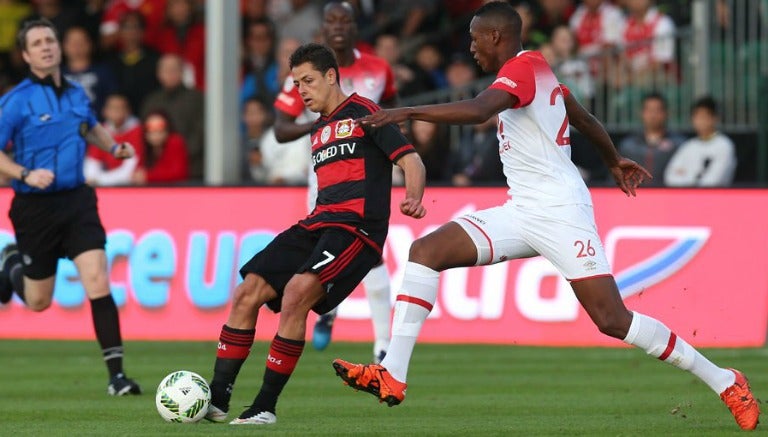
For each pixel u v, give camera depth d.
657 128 46.97
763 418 23.38
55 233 28.58
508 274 41.03
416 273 21.47
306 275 21.20
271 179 49.34
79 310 43.69
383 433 21.30
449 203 41.56
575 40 54.72
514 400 27.55
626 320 21.11
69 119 28.36
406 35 62.31
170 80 52.03
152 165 50.19
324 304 21.58
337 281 21.39
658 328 21.20
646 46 51.75
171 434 20.73
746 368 34.22
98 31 61.94
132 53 59.16
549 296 40.59
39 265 28.94
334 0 33.56
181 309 43.22
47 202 28.33
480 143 48.53
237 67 46.03
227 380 22.11
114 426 22.64
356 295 41.97
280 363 21.50
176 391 21.92
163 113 49.84
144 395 28.44
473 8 62.00
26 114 28.02
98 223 28.80
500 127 21.84
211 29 45.56
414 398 27.94
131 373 33.75
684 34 51.53
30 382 31.88
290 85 31.27
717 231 39.97
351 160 21.67
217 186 43.59
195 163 51.88
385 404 26.64
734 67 51.44
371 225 21.61
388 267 41.59
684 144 46.66
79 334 43.59
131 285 43.75
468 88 53.12
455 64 55.81
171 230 43.72
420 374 33.19
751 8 51.25
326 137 21.88
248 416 21.84
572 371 33.81
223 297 42.91
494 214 21.75
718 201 40.09
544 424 23.09
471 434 21.33
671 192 40.47
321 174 22.00
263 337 42.62
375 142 21.55
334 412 25.17
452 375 32.94
